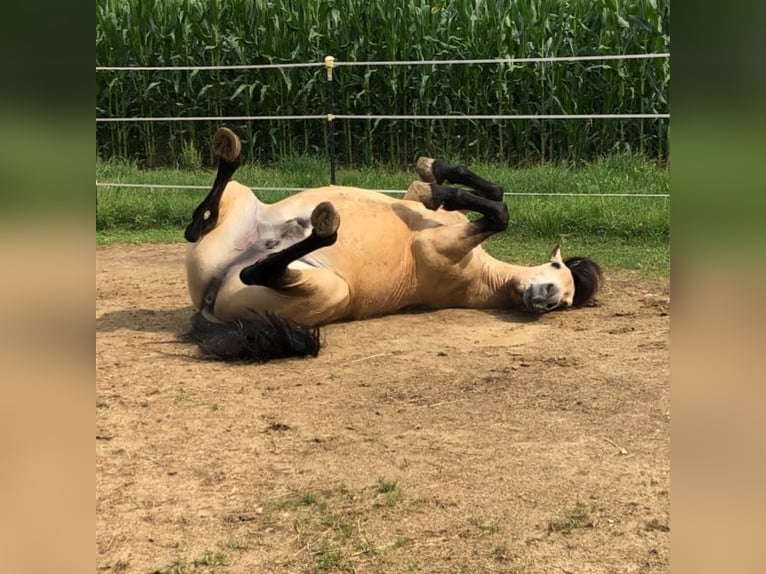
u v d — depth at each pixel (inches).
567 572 99.7
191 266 184.9
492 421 144.7
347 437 138.9
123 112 546.3
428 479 123.3
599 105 518.9
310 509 115.4
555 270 218.4
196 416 148.2
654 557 102.2
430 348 187.9
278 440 138.3
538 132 523.8
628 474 123.5
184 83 546.6
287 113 539.8
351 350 186.2
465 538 107.3
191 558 103.7
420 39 525.3
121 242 337.7
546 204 340.8
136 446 135.9
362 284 197.6
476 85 522.6
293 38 541.6
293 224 187.2
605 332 202.2
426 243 204.7
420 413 149.1
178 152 553.9
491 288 219.9
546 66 514.9
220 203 184.4
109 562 102.7
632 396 155.2
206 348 182.4
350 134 541.6
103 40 541.3
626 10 506.9
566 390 159.3
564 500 116.4
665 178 394.6
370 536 108.0
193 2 548.1
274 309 182.1
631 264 282.5
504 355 183.0
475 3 545.0
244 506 116.7
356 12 530.6
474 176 212.7
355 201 201.8
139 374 170.4
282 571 100.7
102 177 436.1
